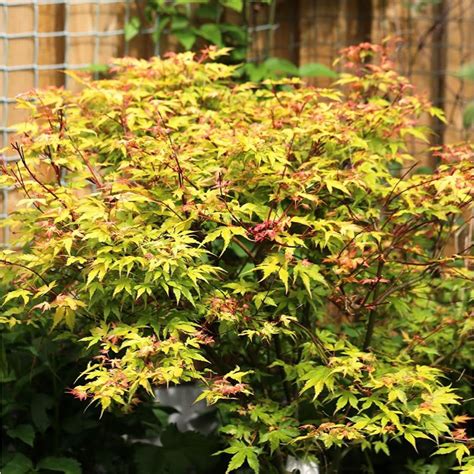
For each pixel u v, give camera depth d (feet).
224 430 10.98
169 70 12.96
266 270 10.43
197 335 10.34
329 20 17.01
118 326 10.46
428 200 11.50
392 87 13.16
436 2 16.81
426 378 10.41
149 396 14.17
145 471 13.51
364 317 13.10
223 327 10.81
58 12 16.30
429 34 17.10
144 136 11.41
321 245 10.85
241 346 12.34
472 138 16.98
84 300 10.65
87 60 16.40
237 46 16.58
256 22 16.94
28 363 13.67
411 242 12.50
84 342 12.00
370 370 10.52
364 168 11.64
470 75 16.14
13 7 16.06
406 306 12.45
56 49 16.33
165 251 10.13
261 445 11.85
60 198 10.68
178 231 10.46
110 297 10.53
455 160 13.14
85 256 10.49
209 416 15.17
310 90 12.57
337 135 11.32
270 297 11.39
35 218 11.22
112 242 10.30
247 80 16.35
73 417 13.76
